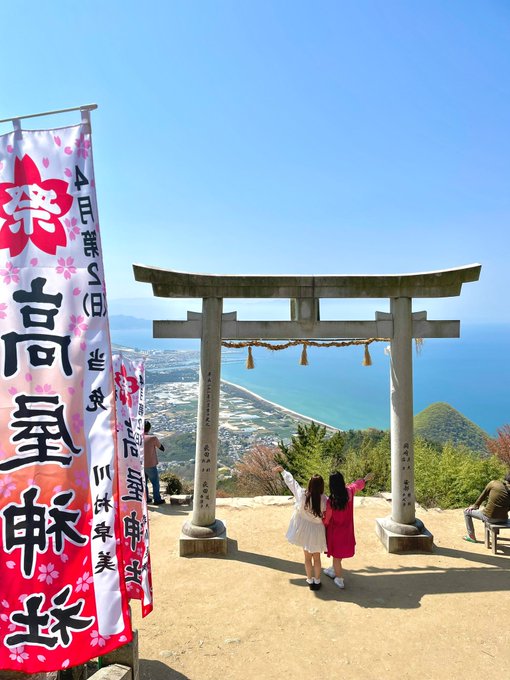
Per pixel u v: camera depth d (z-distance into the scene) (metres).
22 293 2.84
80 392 2.84
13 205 2.90
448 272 6.66
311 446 13.50
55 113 2.98
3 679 3.57
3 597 2.62
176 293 6.69
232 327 6.87
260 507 8.64
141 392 5.50
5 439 2.74
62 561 2.69
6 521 2.68
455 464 11.59
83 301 2.90
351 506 5.75
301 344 6.96
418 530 6.79
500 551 6.73
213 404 6.77
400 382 6.88
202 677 4.13
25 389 2.78
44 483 2.74
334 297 6.82
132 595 3.89
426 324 6.92
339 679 4.11
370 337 6.91
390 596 5.50
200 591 5.62
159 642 4.64
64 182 2.95
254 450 16.23
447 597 5.48
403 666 4.29
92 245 2.94
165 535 7.33
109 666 3.44
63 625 2.62
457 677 4.14
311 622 4.99
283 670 4.23
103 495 2.79
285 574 6.06
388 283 6.80
